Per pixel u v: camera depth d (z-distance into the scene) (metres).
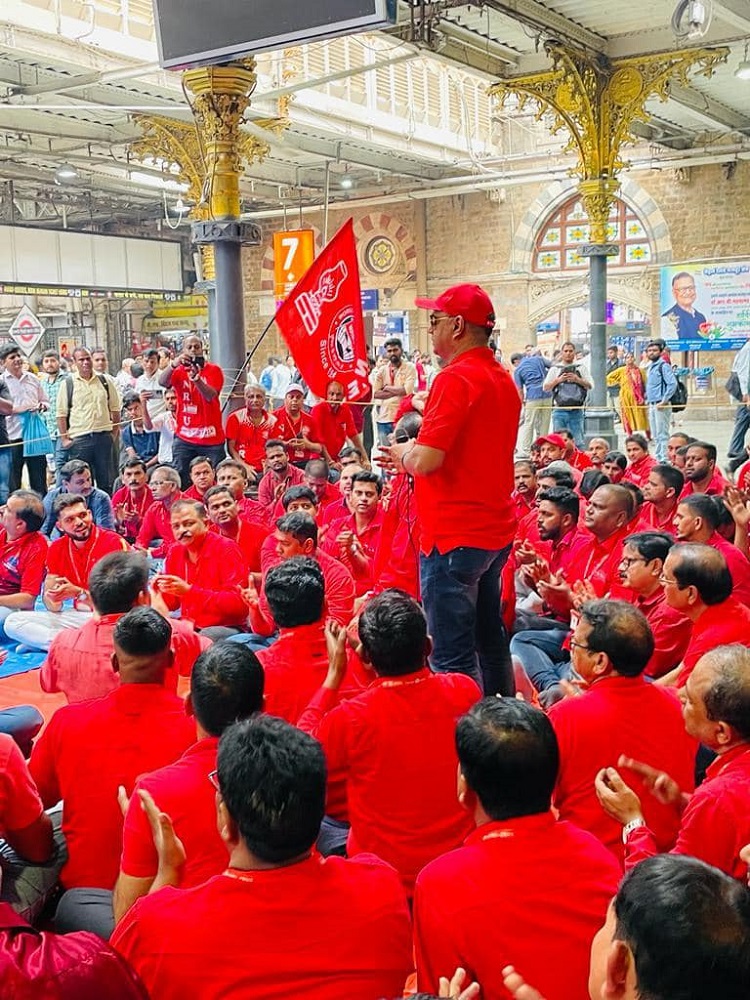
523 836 1.91
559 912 1.83
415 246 22.47
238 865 1.82
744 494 6.00
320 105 16.06
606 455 7.69
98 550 5.92
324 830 2.97
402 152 18.70
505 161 20.73
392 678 2.66
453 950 1.84
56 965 1.63
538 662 4.66
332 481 8.85
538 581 4.61
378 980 1.77
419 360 17.94
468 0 10.12
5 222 19.27
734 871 2.21
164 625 2.78
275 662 3.27
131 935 1.79
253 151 13.80
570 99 12.83
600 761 2.58
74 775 2.70
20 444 9.70
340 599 4.73
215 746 2.39
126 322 25.28
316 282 6.84
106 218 23.47
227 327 9.34
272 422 9.20
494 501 3.50
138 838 2.28
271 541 5.51
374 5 6.08
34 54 11.89
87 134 16.58
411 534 4.61
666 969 1.24
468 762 1.97
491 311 3.51
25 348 10.86
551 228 21.33
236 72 8.98
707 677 2.44
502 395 3.46
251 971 1.72
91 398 10.08
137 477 7.99
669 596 3.49
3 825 2.59
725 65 14.28
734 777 2.32
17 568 6.19
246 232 9.25
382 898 1.83
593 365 14.09
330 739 2.65
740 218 19.33
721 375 19.36
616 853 2.55
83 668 3.68
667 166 19.08
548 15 11.25
